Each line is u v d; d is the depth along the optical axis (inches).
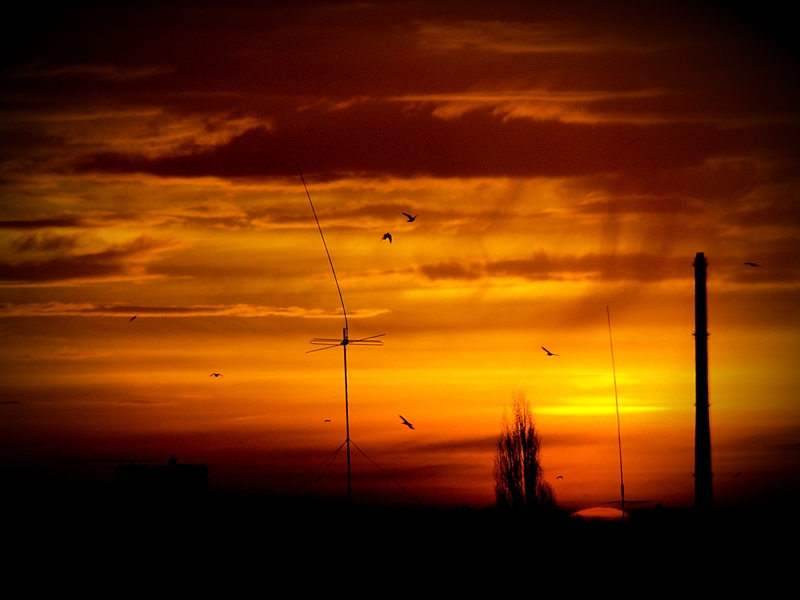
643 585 3181.6
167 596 2896.2
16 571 3031.5
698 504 3838.6
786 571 3319.4
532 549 3627.0
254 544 3304.6
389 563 3297.2
